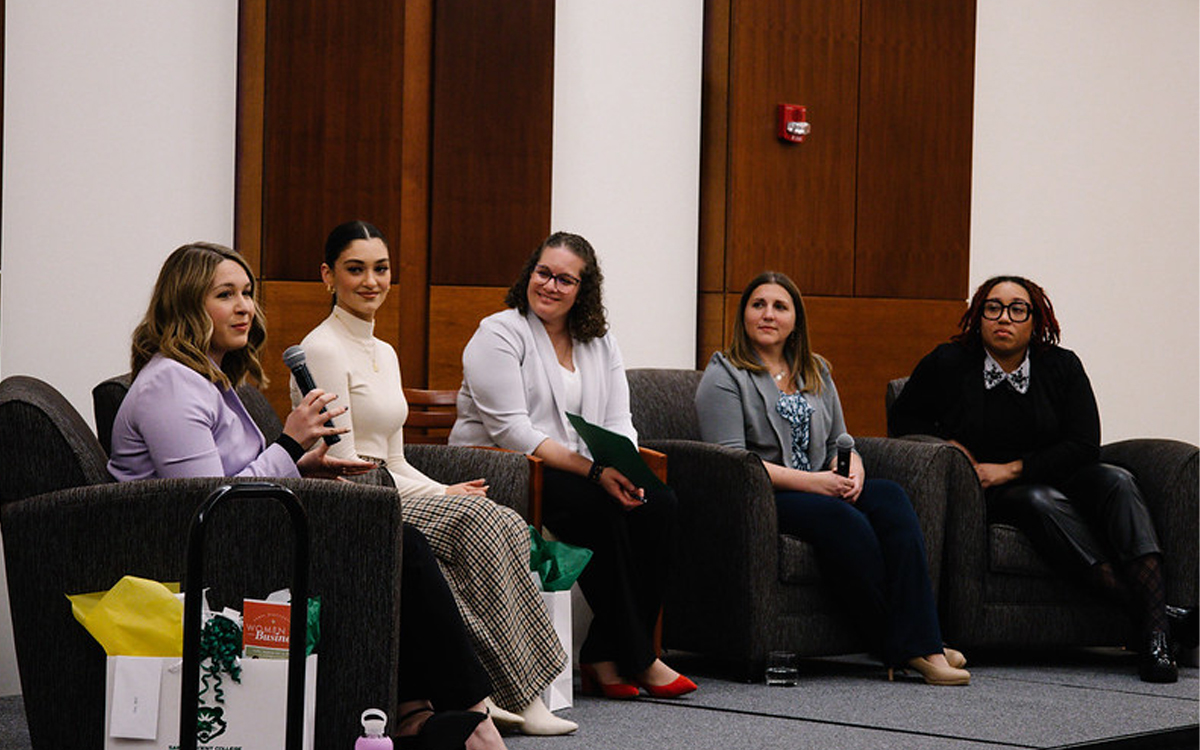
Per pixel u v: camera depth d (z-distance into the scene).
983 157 7.61
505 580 3.85
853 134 7.00
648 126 6.54
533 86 6.08
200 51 5.16
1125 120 8.16
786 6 6.77
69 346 4.84
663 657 5.54
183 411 3.44
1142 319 8.27
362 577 3.23
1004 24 7.68
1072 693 4.85
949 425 5.68
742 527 4.91
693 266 6.69
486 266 6.01
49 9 4.79
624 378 4.99
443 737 3.29
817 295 6.91
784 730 4.07
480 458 4.47
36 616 3.26
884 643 4.98
